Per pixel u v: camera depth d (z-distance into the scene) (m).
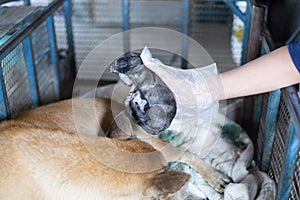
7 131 1.56
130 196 1.37
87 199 1.36
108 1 4.08
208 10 3.87
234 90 1.55
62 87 3.11
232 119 2.44
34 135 1.53
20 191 1.38
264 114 2.04
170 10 4.18
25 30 1.95
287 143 1.42
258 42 2.13
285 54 1.49
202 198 1.90
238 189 1.79
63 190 1.38
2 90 1.74
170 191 1.34
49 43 2.81
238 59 3.53
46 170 1.40
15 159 1.44
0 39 1.77
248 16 2.39
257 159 2.11
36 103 2.37
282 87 1.53
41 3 2.61
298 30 2.20
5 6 2.30
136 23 4.21
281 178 1.48
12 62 2.06
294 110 1.35
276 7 2.61
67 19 3.29
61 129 1.66
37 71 2.63
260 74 1.52
